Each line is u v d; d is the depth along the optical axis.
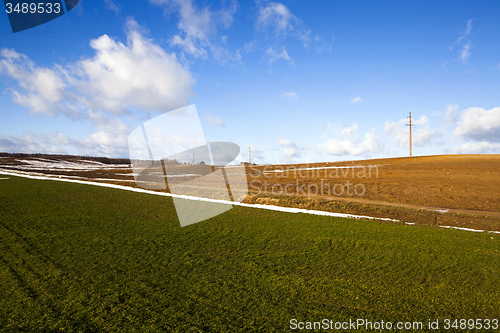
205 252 6.86
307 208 14.66
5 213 10.48
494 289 5.08
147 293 4.59
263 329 3.66
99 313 3.93
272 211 12.80
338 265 6.21
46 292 4.52
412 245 7.85
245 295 4.64
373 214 13.78
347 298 4.63
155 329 3.57
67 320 3.74
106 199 14.52
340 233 9.07
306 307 4.29
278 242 7.93
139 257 6.32
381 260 6.59
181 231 8.77
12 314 3.85
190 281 5.13
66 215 10.51
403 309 4.31
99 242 7.34
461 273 5.83
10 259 5.96
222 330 3.60
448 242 8.23
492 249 7.60
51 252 6.46
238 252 6.96
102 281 4.99
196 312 4.04
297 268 5.98
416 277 5.59
